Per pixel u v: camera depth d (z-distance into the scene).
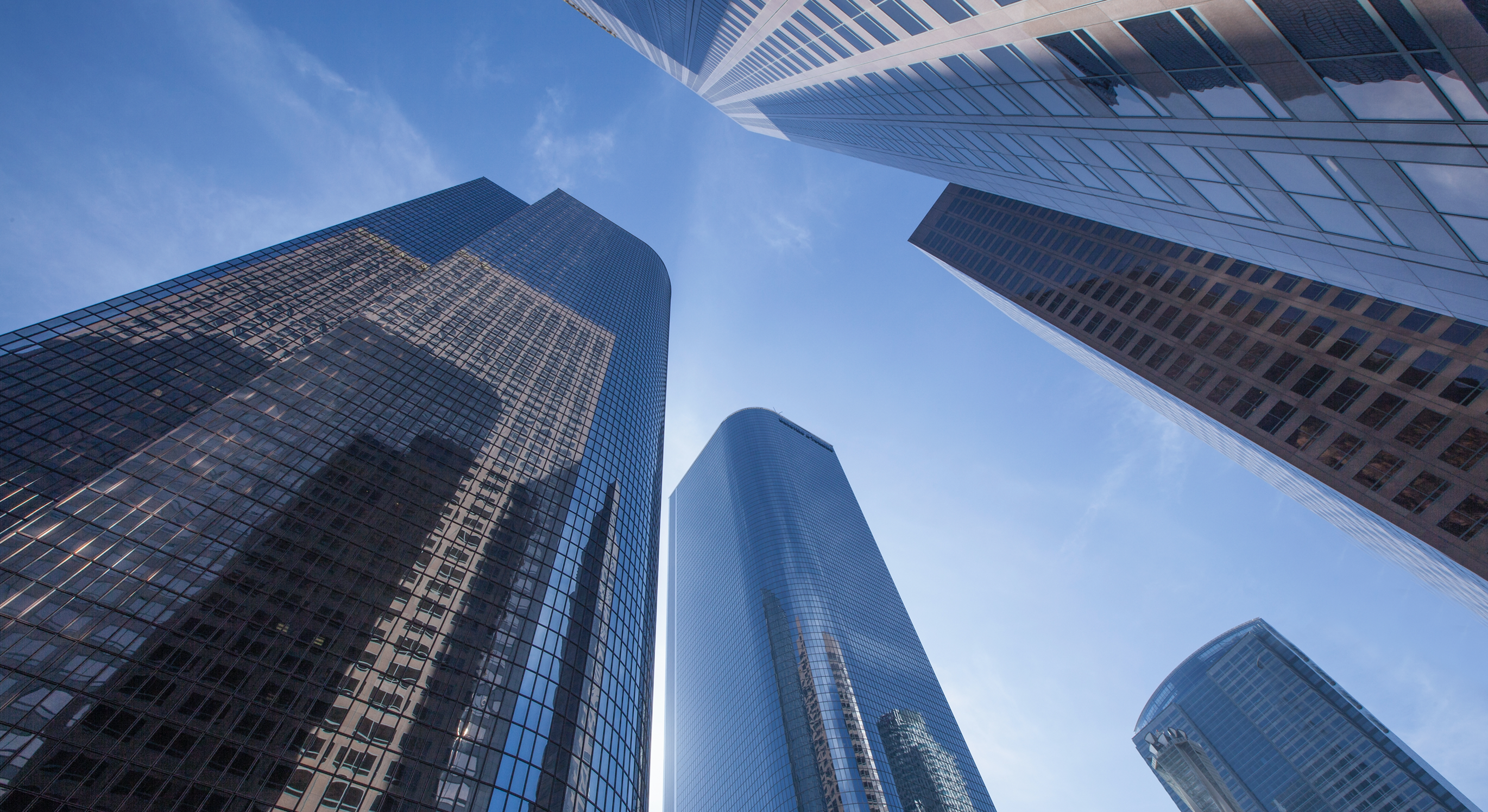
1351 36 12.92
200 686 37.78
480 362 86.25
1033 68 25.20
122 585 40.34
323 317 78.62
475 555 57.81
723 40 63.56
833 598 179.62
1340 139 15.99
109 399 53.44
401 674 45.00
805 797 128.00
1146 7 16.94
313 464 56.69
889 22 31.22
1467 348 65.69
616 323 127.06
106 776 32.19
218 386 60.00
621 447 90.88
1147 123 22.66
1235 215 24.75
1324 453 70.62
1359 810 153.75
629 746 56.75
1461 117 12.45
